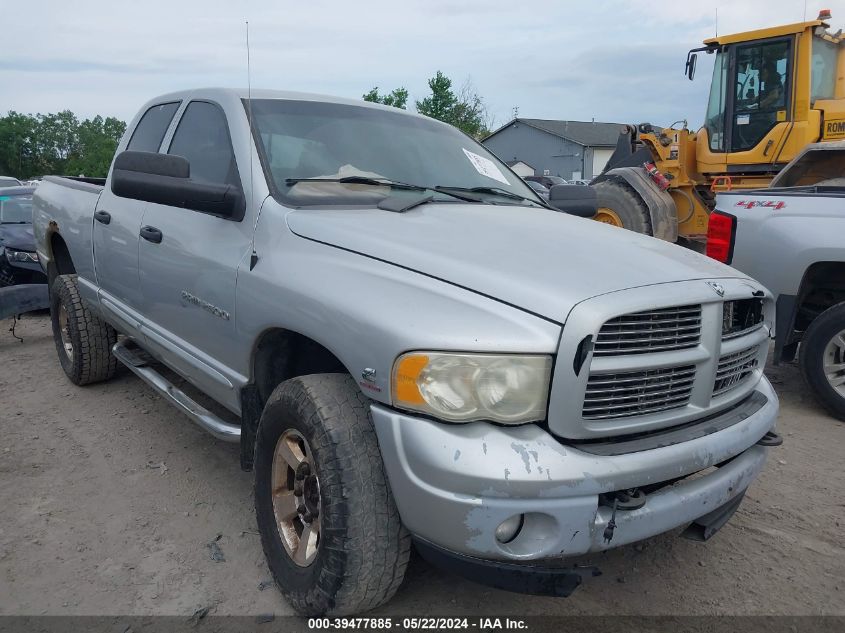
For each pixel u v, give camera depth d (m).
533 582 2.21
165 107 4.26
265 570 3.05
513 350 2.18
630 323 2.30
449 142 4.10
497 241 2.74
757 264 5.08
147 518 3.46
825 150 5.84
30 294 6.54
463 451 2.14
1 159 90.00
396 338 2.25
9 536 3.28
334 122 3.68
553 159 56.47
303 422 2.51
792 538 3.38
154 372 4.29
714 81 9.34
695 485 2.51
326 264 2.68
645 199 9.34
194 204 3.10
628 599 2.90
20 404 5.06
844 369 4.83
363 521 2.36
